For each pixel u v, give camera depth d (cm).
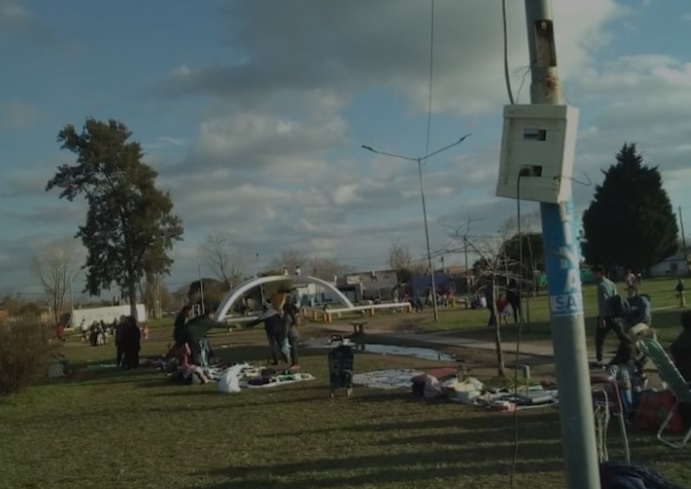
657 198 7288
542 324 2883
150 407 1518
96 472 942
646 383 1209
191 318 2173
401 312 5928
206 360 2108
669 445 870
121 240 7350
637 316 1229
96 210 7281
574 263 418
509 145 427
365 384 1611
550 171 413
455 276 7844
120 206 7319
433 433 1025
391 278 10000
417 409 1235
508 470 801
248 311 7006
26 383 1789
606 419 678
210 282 8669
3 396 1752
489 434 996
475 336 2639
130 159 7288
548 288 422
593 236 7481
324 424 1159
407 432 1045
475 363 1869
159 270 7412
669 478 736
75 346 4862
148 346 3897
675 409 923
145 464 967
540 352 1983
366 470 841
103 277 7312
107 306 9681
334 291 5984
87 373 2439
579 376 411
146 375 2253
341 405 1348
